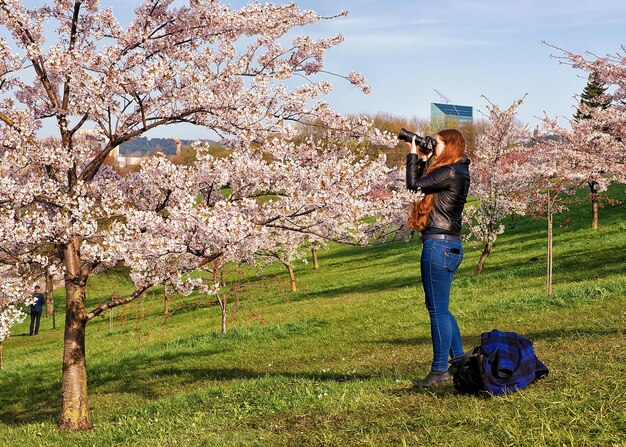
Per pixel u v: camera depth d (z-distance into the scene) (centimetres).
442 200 582
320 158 1039
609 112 2034
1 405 1574
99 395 1427
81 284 998
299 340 1783
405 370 930
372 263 4144
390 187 1012
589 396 476
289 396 744
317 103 1017
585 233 3497
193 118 992
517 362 536
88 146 1044
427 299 602
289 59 1082
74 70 866
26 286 944
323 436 514
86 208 902
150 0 991
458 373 550
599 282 1803
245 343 1853
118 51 925
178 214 853
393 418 520
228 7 989
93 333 3006
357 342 1606
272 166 940
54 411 1408
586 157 2072
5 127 930
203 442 610
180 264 945
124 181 1132
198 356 1767
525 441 423
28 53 900
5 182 875
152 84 868
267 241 1647
